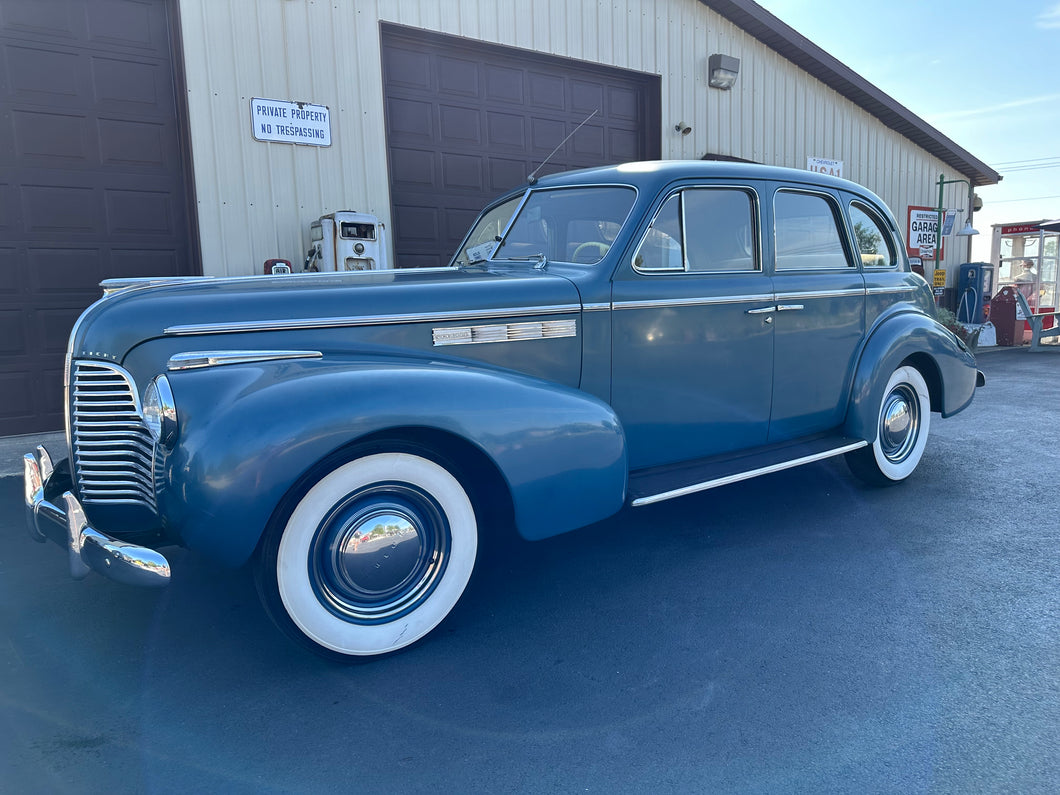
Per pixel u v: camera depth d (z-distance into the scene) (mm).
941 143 12836
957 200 14125
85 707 2229
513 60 8203
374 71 7031
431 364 2596
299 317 2510
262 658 2527
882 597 2896
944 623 2672
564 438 2645
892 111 11883
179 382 2252
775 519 3852
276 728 2115
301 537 2289
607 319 3047
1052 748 1960
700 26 9688
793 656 2459
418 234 7676
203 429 2182
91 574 3250
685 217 3285
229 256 6414
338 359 2482
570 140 8789
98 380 2396
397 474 2422
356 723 2137
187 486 2146
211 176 6270
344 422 2232
